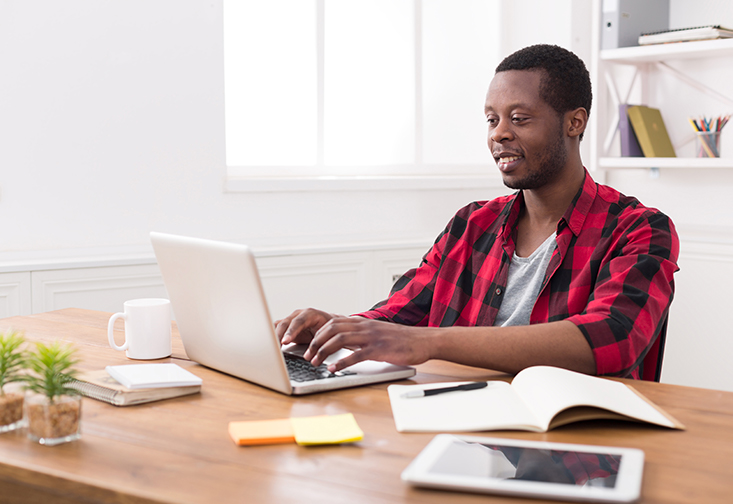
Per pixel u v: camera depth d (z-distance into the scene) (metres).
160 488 0.65
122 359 1.18
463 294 1.43
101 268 2.22
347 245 2.66
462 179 3.06
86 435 0.81
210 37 2.51
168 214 2.48
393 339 1.02
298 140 2.92
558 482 0.63
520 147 1.29
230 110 2.76
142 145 2.42
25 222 2.25
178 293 1.11
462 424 0.82
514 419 0.83
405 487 0.65
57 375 0.80
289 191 2.70
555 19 3.04
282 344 1.15
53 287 2.16
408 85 3.10
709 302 2.61
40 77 2.23
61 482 0.68
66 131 2.29
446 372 1.08
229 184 2.57
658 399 0.95
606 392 0.88
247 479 0.67
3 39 2.16
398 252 2.77
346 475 0.68
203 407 0.92
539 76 1.28
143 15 2.38
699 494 0.63
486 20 3.26
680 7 2.81
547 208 1.36
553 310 1.28
